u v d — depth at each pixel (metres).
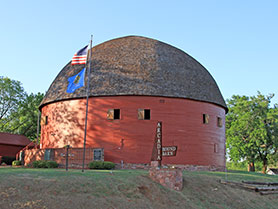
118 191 18.94
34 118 60.09
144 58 36.31
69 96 35.03
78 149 32.12
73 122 34.53
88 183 18.91
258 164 88.38
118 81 34.16
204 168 34.47
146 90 33.44
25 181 17.80
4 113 57.22
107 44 39.25
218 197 22.70
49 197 16.25
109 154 32.66
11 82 57.53
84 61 28.83
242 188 25.47
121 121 33.09
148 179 22.41
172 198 20.38
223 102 39.59
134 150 32.59
